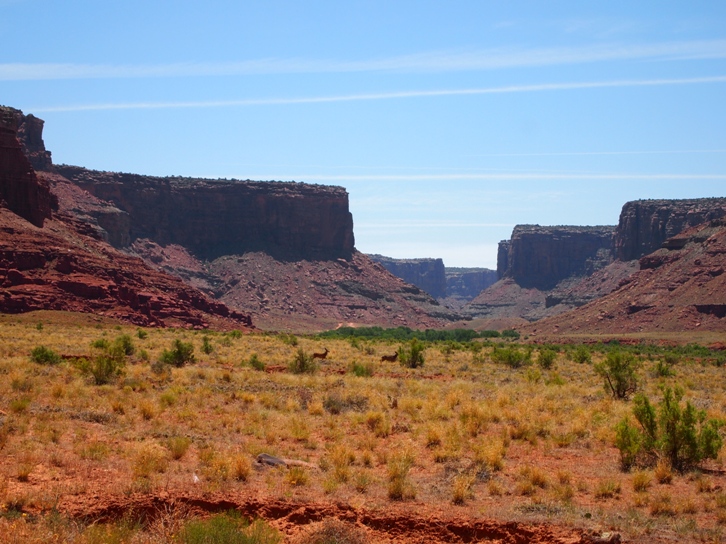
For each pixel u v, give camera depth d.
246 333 122.31
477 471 19.77
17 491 15.16
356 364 48.84
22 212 128.12
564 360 72.88
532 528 14.96
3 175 126.88
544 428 26.08
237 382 37.25
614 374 37.84
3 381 31.39
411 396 34.69
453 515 15.50
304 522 14.98
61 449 19.61
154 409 25.62
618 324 173.38
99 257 126.75
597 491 18.34
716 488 19.16
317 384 37.97
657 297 176.88
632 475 20.16
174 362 47.56
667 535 15.08
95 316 103.81
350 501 16.14
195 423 24.09
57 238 122.81
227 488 16.42
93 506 14.58
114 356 40.91
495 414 28.66
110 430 22.67
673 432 21.73
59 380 33.12
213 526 13.12
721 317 156.62
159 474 17.55
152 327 108.75
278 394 33.09
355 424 26.25
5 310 97.38
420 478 19.25
